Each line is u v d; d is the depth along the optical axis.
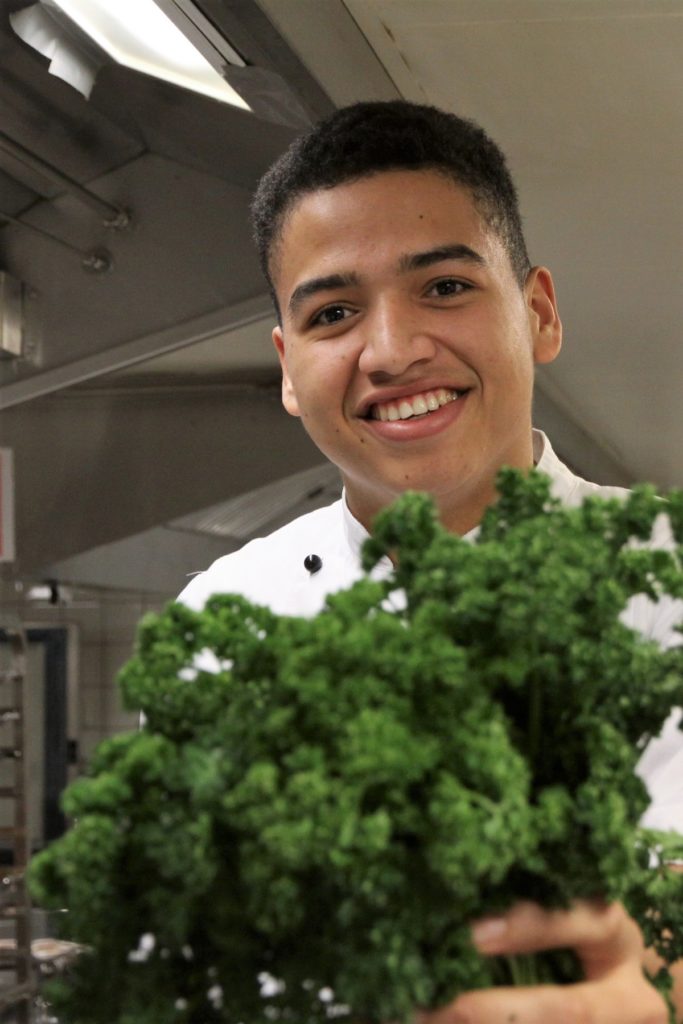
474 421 1.00
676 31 1.33
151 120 1.56
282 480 1.84
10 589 1.83
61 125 1.52
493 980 0.63
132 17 1.32
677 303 2.17
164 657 0.62
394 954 0.53
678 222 1.86
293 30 1.28
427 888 0.55
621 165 1.71
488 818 0.53
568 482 1.25
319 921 0.57
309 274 0.98
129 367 1.77
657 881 0.64
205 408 1.81
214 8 1.23
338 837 0.51
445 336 0.97
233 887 0.56
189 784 0.54
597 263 2.06
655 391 2.58
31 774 1.78
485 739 0.55
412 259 0.95
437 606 0.58
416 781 0.55
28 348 1.75
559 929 0.59
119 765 0.56
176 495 1.84
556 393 2.57
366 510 1.17
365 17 1.33
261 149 1.57
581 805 0.57
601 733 0.59
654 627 1.03
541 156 1.71
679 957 0.68
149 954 0.60
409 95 1.53
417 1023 0.58
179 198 1.67
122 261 1.71
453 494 1.04
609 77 1.46
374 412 1.00
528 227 1.95
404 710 0.55
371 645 0.55
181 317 1.72
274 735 0.55
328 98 1.42
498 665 0.58
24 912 1.52
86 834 0.54
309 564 1.35
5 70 1.39
